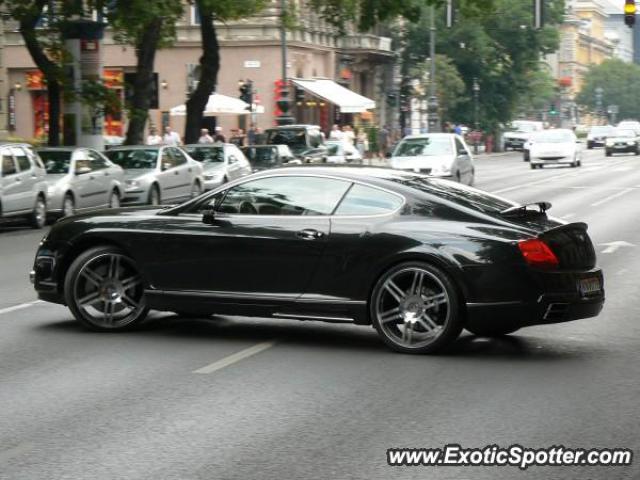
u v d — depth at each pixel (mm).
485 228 9922
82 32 35156
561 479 6324
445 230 9969
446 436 7188
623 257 18141
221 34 62938
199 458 6684
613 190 36969
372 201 10297
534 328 11617
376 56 75062
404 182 10359
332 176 10477
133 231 10930
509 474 6398
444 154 35125
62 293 11320
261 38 62594
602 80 166625
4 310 12719
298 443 7016
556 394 8445
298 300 10359
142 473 6379
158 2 32000
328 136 70625
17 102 64062
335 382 8867
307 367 9469
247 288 10547
